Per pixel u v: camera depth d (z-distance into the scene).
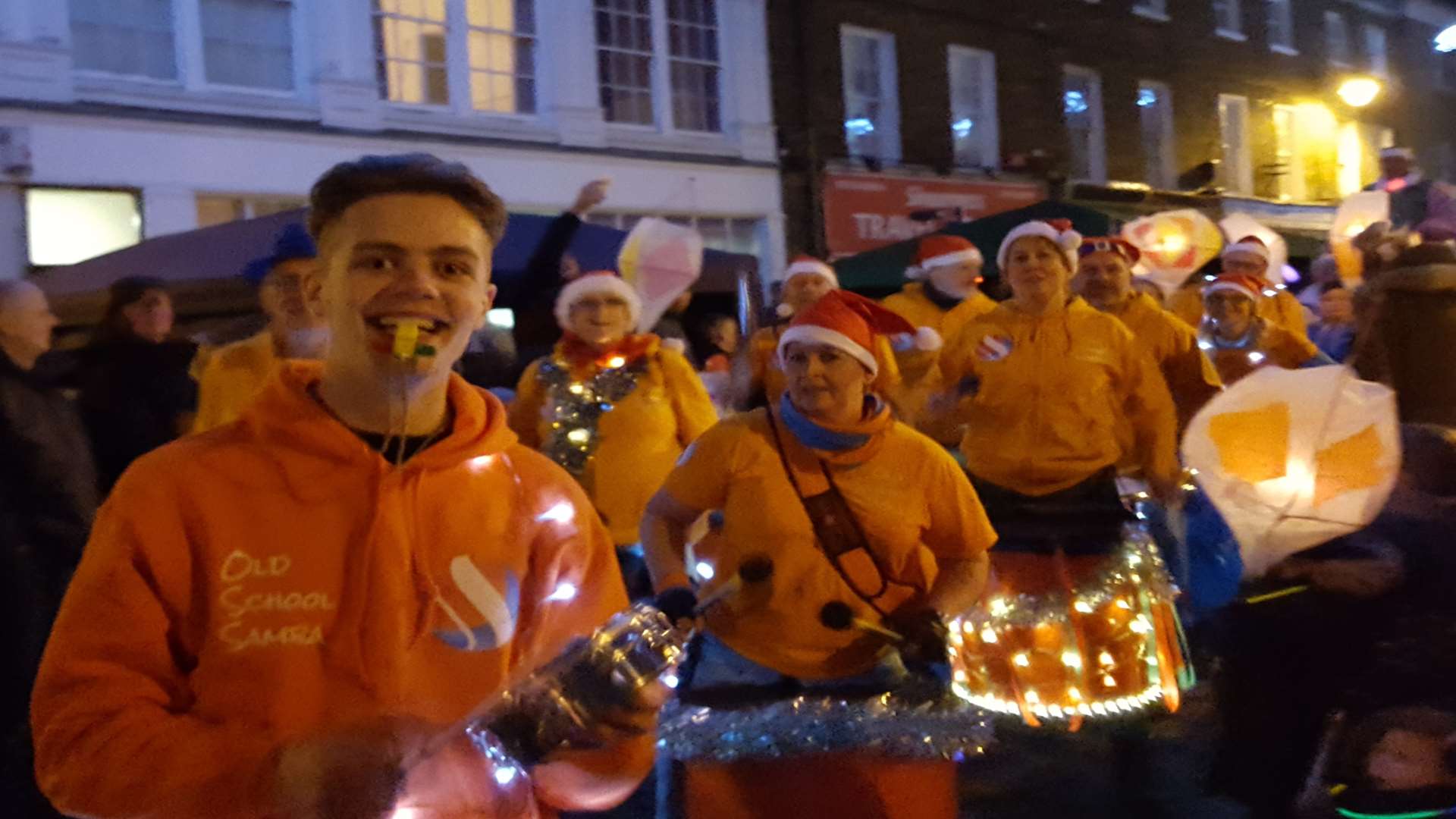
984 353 4.27
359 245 1.60
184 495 1.50
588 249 7.02
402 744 1.48
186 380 4.56
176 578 1.48
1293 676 2.97
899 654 2.83
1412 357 3.61
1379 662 2.74
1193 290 6.24
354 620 1.52
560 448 4.48
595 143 12.42
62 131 9.09
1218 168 19.58
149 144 9.52
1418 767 2.66
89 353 4.52
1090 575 4.01
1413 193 6.68
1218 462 2.42
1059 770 4.49
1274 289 5.74
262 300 3.71
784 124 13.96
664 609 2.63
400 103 11.21
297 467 1.55
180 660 1.51
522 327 6.21
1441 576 2.68
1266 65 20.44
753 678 2.80
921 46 15.28
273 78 10.44
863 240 14.54
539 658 1.69
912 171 15.10
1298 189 21.12
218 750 1.42
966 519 2.86
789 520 2.77
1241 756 3.22
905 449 2.83
